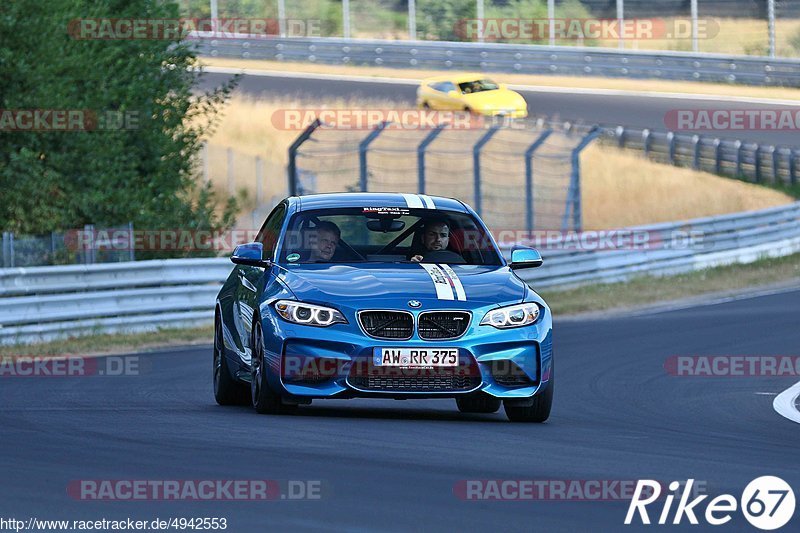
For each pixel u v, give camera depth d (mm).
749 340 57344
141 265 60469
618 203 128500
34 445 26375
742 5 175875
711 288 85000
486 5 178625
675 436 30641
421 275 32438
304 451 25656
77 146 76062
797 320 65312
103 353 53469
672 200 130125
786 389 42688
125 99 80000
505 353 31141
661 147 140375
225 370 35938
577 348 54906
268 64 176500
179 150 84438
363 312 30797
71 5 77812
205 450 25656
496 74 171250
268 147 136375
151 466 23547
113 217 77562
